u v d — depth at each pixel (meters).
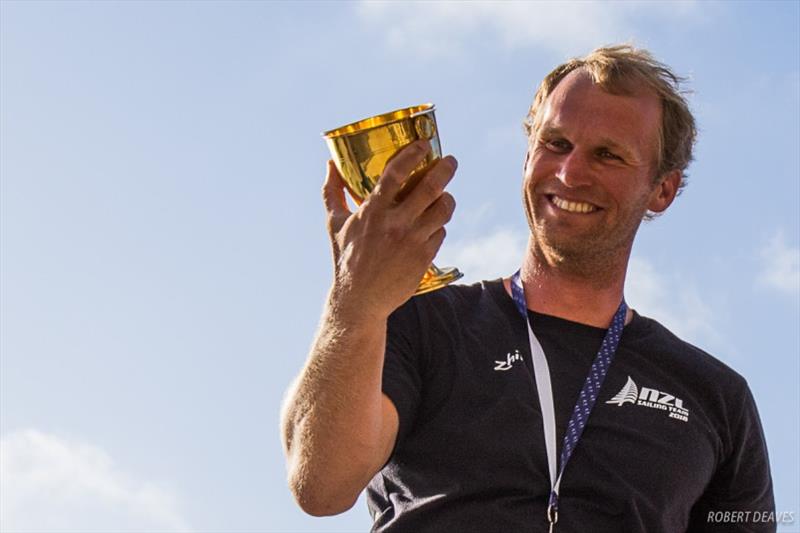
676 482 5.12
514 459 4.97
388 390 4.93
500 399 5.08
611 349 5.34
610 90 5.43
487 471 4.95
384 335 4.37
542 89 5.74
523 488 4.94
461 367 5.14
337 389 4.43
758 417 5.57
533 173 5.41
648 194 5.50
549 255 5.38
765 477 5.54
